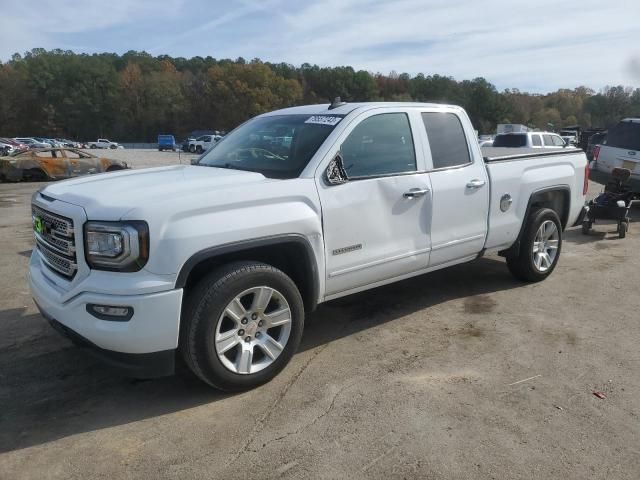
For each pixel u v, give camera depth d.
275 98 108.25
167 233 3.06
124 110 113.81
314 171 3.77
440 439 2.97
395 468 2.73
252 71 108.06
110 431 3.09
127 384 3.64
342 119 4.05
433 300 5.27
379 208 4.09
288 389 3.54
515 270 5.71
